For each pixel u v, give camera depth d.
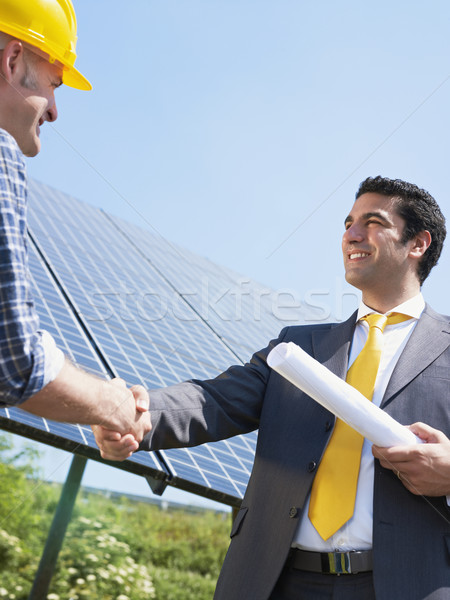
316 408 2.74
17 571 10.55
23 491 12.01
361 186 3.18
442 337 2.80
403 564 2.31
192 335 7.53
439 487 2.37
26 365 1.94
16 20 2.31
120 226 11.96
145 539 13.18
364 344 2.90
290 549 2.52
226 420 2.87
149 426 2.58
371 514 2.46
